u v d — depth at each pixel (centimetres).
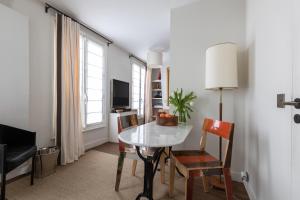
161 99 630
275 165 114
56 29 270
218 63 183
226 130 144
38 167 216
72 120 281
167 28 348
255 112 163
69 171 240
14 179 211
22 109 221
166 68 583
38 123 255
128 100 516
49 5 262
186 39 250
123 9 275
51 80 274
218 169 136
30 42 242
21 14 220
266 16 133
